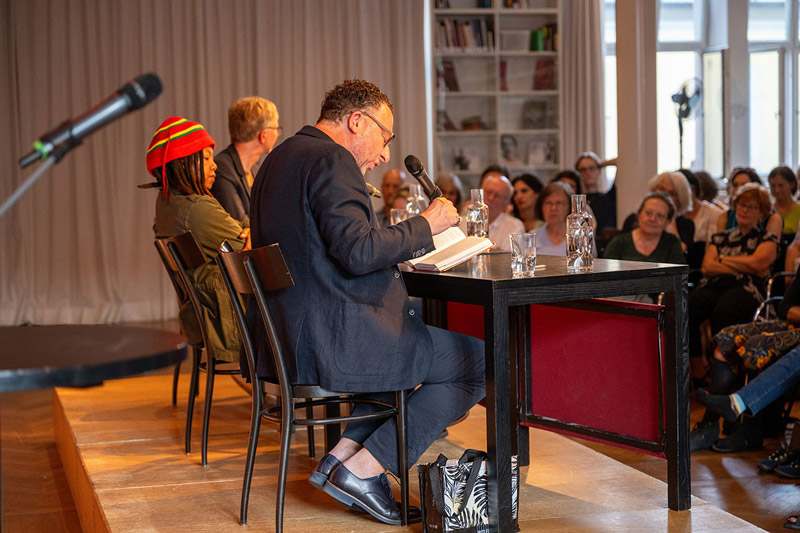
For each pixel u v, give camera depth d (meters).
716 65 9.21
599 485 2.64
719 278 4.62
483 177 6.18
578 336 2.66
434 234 2.28
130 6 7.92
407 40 8.64
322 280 2.21
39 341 1.56
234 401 3.95
